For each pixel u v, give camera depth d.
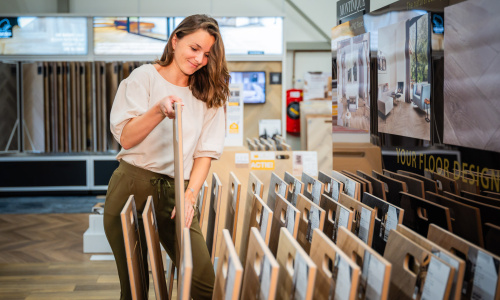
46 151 8.30
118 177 2.28
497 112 1.47
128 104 2.15
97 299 3.75
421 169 1.92
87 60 8.31
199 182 2.30
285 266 1.56
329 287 1.44
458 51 1.68
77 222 6.45
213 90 2.25
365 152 2.47
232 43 8.23
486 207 1.52
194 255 2.23
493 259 1.33
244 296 1.68
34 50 8.25
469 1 1.61
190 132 2.25
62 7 9.04
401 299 1.50
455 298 1.30
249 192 2.62
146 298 2.39
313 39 9.80
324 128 8.64
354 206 2.06
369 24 2.41
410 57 2.01
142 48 8.30
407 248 1.49
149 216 1.97
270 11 9.66
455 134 1.70
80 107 8.31
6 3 8.85
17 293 3.87
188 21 2.14
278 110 8.36
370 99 2.41
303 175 2.76
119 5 9.20
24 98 8.26
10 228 6.12
